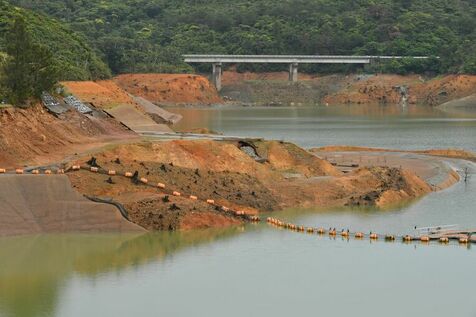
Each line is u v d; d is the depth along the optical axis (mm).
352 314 92312
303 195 146250
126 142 157500
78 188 128750
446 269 108125
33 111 156375
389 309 93812
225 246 117938
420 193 155625
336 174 166250
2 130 143750
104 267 108062
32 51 163125
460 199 151375
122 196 129375
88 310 92938
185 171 142125
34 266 108125
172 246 117562
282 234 125250
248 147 168500
